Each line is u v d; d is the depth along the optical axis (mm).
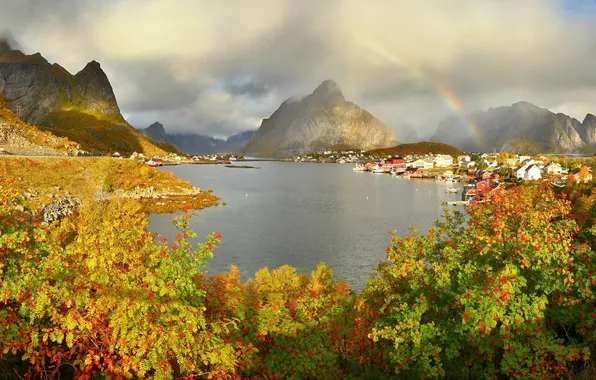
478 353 10422
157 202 78312
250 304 12281
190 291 9086
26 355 8023
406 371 10828
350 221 68812
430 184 148250
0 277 8688
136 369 8148
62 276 8945
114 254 8875
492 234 12391
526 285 10633
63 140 119688
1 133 97875
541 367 9430
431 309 10961
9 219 10047
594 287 10617
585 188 55656
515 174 140750
